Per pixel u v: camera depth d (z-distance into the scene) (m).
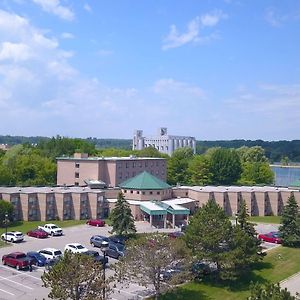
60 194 91.56
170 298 47.94
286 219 72.88
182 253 46.75
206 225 53.41
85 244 68.88
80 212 92.75
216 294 50.41
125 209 72.69
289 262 63.91
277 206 106.06
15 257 55.84
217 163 145.12
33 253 58.56
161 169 133.88
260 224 94.88
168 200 99.50
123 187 98.94
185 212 87.69
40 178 125.00
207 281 53.59
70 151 179.12
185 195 106.25
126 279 46.25
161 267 45.12
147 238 46.00
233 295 50.50
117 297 46.69
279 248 71.25
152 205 91.62
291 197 73.62
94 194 93.81
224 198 102.81
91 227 84.06
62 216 91.38
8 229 80.12
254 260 54.62
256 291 29.45
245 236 54.66
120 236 72.56
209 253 51.91
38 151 165.62
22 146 165.38
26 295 46.00
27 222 87.62
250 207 104.38
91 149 183.12
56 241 70.75
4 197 87.75
